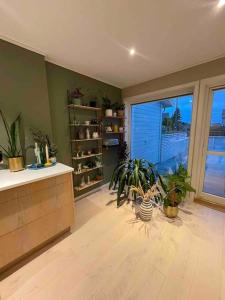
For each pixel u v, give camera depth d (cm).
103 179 302
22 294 113
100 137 269
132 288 116
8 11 115
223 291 113
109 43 161
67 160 236
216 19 126
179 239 164
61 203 160
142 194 200
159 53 182
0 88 151
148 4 111
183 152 285
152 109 355
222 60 190
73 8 113
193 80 218
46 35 146
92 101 253
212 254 145
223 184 229
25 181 127
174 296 110
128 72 240
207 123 226
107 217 206
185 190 195
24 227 132
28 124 174
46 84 186
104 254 147
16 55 159
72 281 122
